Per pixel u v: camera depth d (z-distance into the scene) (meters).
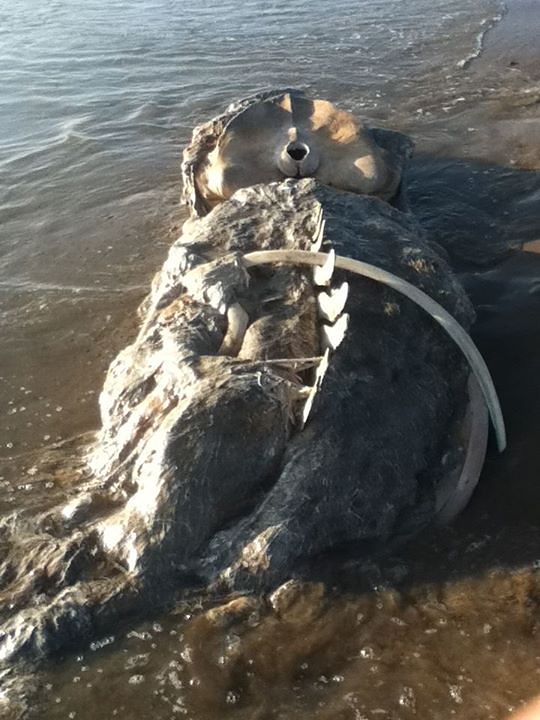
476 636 3.48
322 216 4.73
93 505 3.93
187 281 4.47
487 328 5.35
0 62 11.09
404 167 6.56
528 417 4.62
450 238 6.54
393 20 12.67
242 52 11.34
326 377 4.00
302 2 13.75
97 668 3.38
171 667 3.38
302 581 3.67
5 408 5.00
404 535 3.97
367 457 3.95
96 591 3.54
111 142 8.62
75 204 7.43
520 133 8.38
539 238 6.45
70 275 6.36
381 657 3.41
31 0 14.26
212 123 6.75
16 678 3.36
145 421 3.98
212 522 3.68
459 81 10.01
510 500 4.14
